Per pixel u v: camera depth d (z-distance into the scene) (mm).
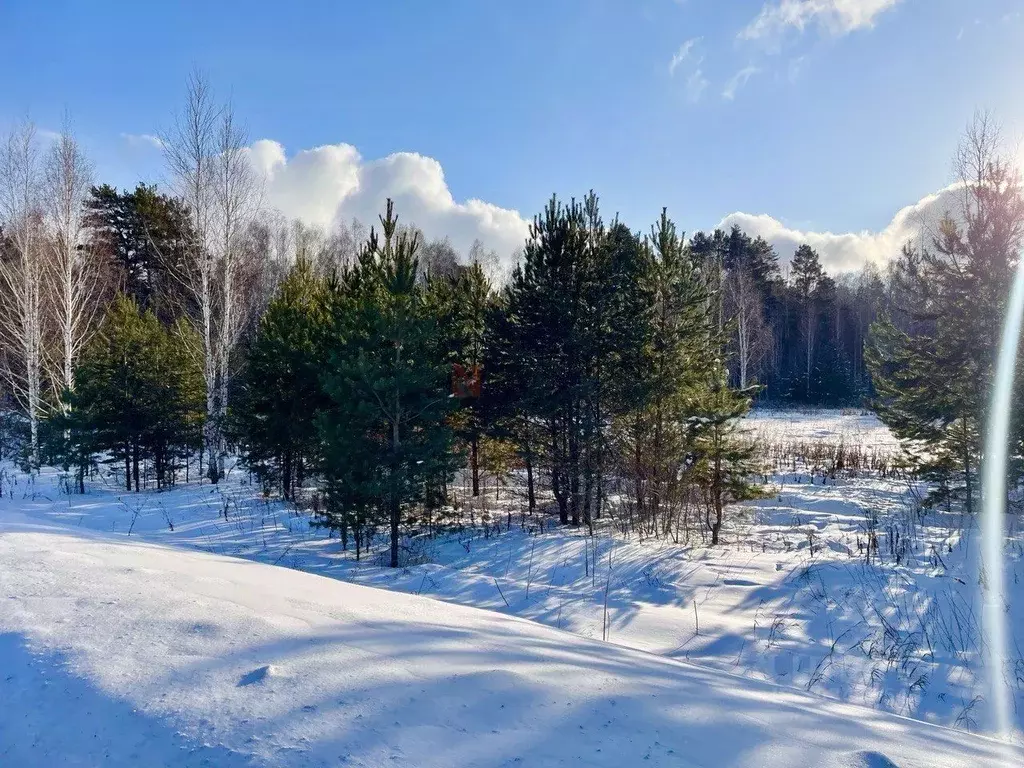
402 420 11578
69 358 23938
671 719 3627
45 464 24000
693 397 15211
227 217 22672
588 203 15633
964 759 3688
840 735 3752
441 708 3439
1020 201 12820
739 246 57125
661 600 9031
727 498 14625
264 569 7672
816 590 9086
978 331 12898
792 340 59375
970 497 13836
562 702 3697
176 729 3127
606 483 16984
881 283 64375
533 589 9586
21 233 25141
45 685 3639
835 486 20016
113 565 6523
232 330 26234
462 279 19453
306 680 3691
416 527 13602
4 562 6227
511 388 15602
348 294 16000
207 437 21844
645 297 15539
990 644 6969
